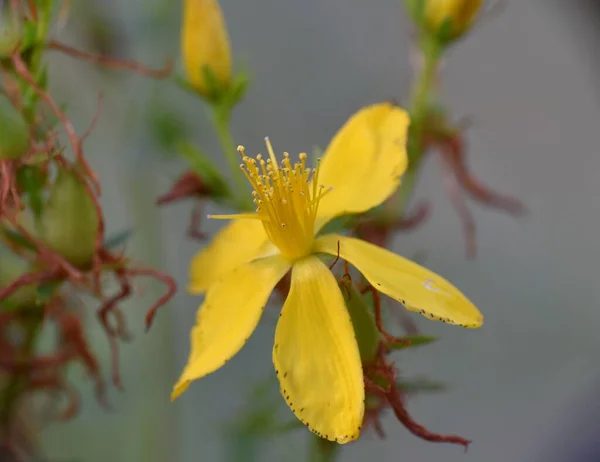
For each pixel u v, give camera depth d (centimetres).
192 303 18
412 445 19
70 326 12
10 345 12
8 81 11
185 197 12
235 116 19
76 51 11
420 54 13
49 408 13
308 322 10
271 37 19
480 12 12
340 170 11
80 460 14
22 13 11
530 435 19
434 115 13
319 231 11
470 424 19
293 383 10
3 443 13
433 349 19
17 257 12
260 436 13
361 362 10
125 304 15
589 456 18
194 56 12
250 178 11
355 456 18
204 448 16
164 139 14
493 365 19
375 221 12
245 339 10
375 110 11
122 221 16
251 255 11
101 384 12
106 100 14
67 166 11
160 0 13
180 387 10
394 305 12
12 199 11
